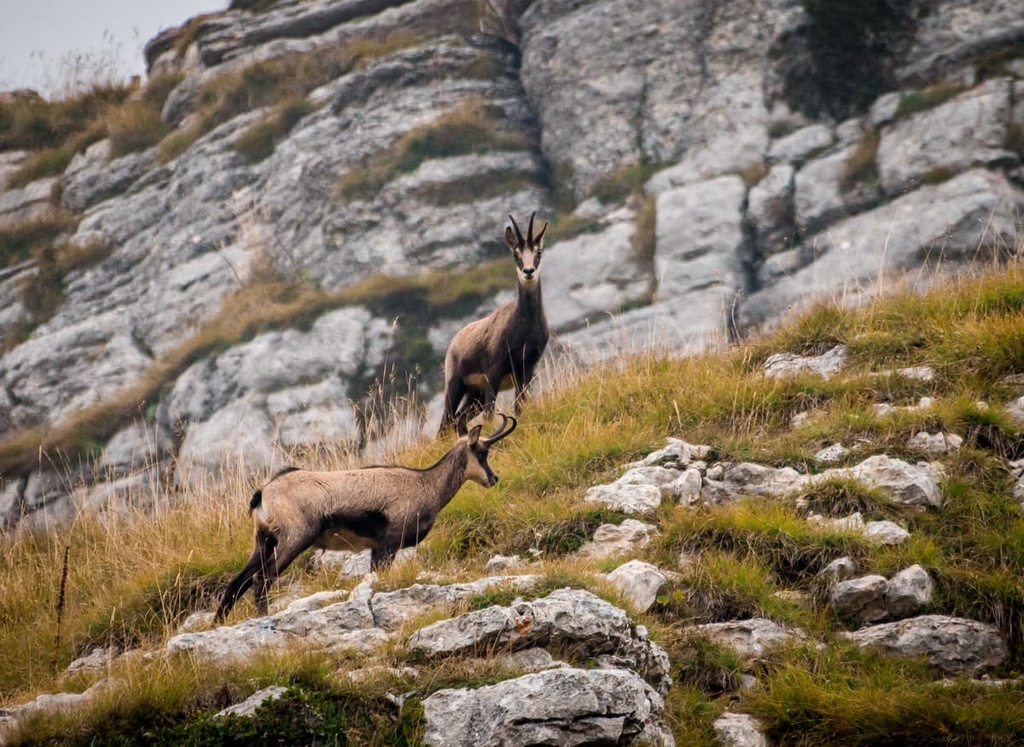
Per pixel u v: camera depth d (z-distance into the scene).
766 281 84.31
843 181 87.38
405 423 53.88
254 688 24.20
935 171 84.31
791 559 32.03
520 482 38.84
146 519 46.22
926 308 45.09
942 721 25.06
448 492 34.47
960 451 35.84
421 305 90.50
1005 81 87.94
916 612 29.84
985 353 40.41
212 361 89.50
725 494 36.22
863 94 94.12
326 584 34.47
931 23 95.19
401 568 30.34
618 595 27.86
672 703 26.27
